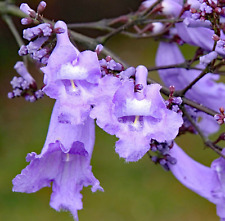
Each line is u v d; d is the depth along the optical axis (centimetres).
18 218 95
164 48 49
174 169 45
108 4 144
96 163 105
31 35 41
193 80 46
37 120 119
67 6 142
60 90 39
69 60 39
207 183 45
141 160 105
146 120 39
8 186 101
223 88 48
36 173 41
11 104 125
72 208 41
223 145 99
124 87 39
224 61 44
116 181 102
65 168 41
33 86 45
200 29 46
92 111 38
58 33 41
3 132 117
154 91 39
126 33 50
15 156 110
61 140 40
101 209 98
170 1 48
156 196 100
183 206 100
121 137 39
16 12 52
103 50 46
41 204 97
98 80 39
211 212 99
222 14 43
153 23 50
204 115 49
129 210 98
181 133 47
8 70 132
